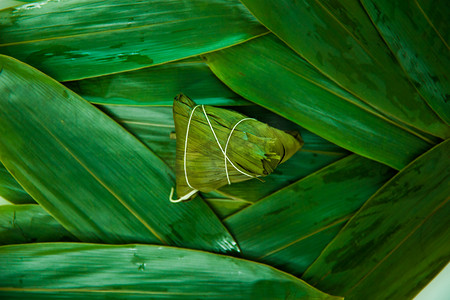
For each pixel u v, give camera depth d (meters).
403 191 0.77
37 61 0.77
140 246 0.77
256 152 0.73
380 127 0.77
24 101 0.77
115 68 0.77
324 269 0.78
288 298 0.77
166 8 0.77
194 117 0.75
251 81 0.77
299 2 0.76
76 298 0.78
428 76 0.77
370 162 0.78
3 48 0.77
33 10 0.77
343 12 0.76
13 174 0.78
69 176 0.78
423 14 0.77
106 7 0.77
